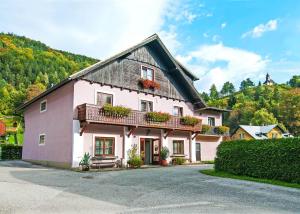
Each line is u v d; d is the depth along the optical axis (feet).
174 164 81.35
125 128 72.59
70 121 65.26
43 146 76.48
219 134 106.63
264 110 258.78
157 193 34.73
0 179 42.55
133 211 26.12
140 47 80.59
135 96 77.05
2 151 102.12
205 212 26.16
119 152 71.10
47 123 75.92
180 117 82.99
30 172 53.78
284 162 45.27
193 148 90.12
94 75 68.95
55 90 73.46
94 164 64.13
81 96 66.23
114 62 73.72
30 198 30.30
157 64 84.74
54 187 37.37
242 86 619.67
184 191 36.37
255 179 46.98
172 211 26.30
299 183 42.75
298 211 27.30
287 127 267.59
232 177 49.75
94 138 66.95
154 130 80.12
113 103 71.92
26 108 92.53
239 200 31.71
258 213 26.22
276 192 36.83
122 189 37.01
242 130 195.83
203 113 104.32
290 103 269.64
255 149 50.14
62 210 26.03
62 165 66.08
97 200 30.40
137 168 67.21
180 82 90.27
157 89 82.89
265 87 435.53
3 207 26.35
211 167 71.20
